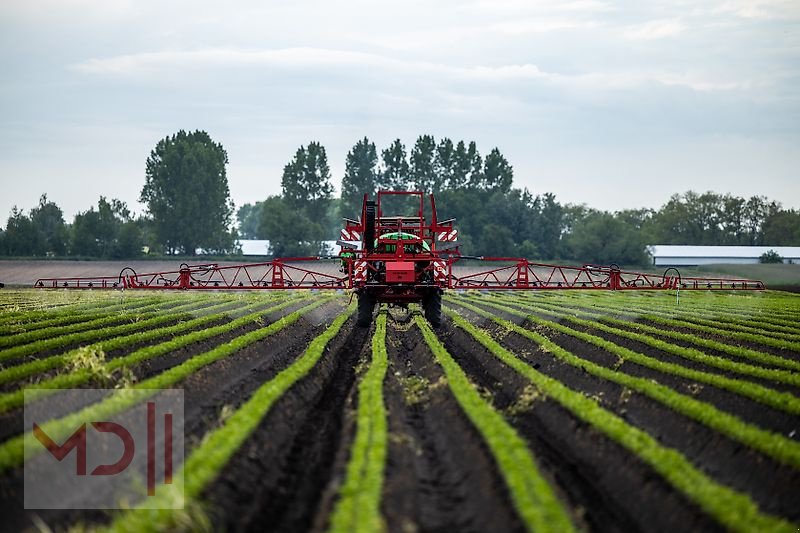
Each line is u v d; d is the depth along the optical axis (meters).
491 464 34.28
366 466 33.28
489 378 61.94
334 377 61.62
